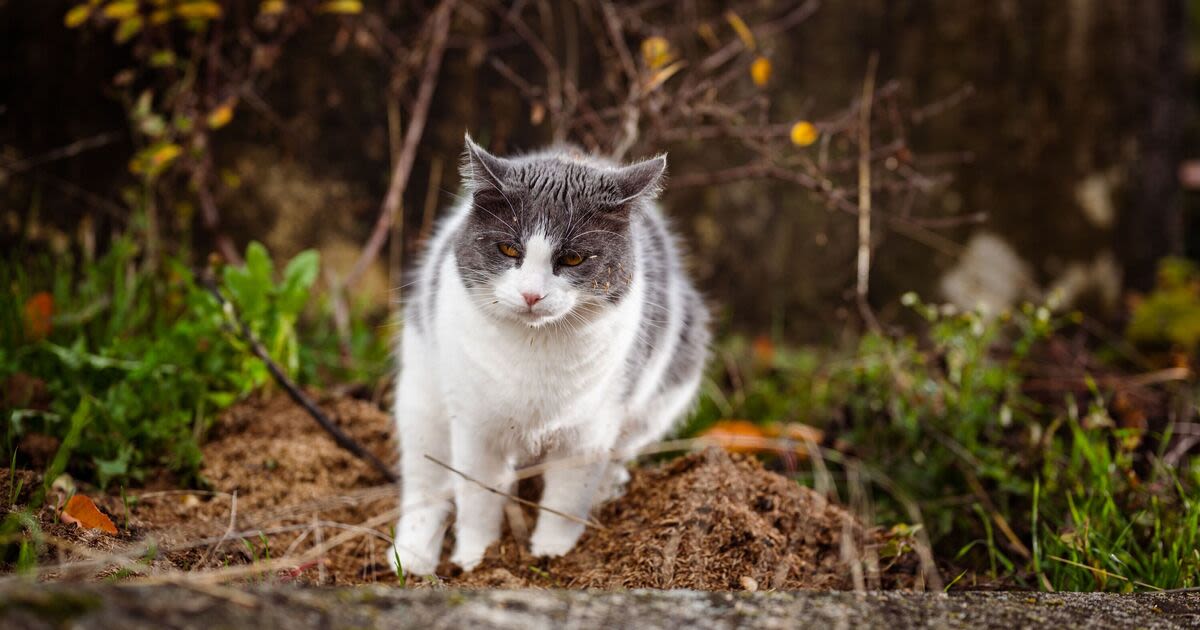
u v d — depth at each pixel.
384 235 4.53
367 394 3.98
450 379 2.72
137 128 4.24
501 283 2.58
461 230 2.76
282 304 3.59
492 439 2.76
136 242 4.38
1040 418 4.00
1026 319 4.59
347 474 3.26
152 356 3.25
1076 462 3.34
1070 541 2.80
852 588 2.56
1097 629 1.83
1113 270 5.62
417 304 3.12
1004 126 5.40
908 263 5.35
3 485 2.44
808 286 5.26
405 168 4.51
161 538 2.52
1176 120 5.91
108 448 2.98
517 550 2.84
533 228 2.61
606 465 2.91
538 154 3.47
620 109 4.06
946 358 3.93
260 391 3.58
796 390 4.37
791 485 2.93
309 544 2.82
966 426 3.61
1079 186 5.50
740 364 4.71
